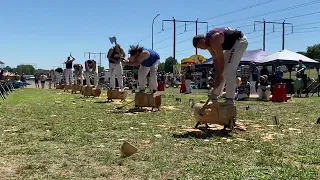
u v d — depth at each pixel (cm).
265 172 482
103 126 891
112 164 529
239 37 830
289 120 1044
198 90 3303
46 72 6231
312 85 2403
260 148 646
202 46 812
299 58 2577
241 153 605
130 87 3597
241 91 1947
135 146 644
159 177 466
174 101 1762
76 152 604
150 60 1320
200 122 860
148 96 1288
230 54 834
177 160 553
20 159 555
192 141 703
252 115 1167
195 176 469
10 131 814
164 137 745
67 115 1129
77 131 807
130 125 912
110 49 1788
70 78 3212
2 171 488
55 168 506
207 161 550
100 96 2273
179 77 4453
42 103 1641
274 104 1630
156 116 1116
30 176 466
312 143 695
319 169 506
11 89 3095
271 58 2597
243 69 3086
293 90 2472
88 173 482
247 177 458
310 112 1273
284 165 525
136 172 488
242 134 796
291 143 699
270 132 830
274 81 2173
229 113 820
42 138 723
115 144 674
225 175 468
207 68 3516
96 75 2431
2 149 623
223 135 781
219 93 832
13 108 1358
